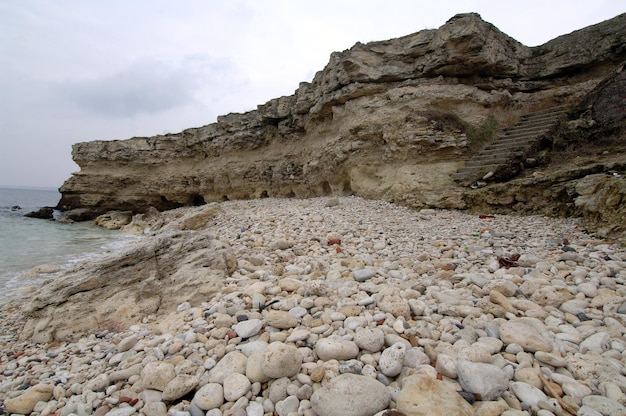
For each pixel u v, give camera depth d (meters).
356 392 2.66
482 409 2.52
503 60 13.48
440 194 11.74
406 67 14.35
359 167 15.25
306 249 7.84
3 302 7.72
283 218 11.98
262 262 6.93
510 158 11.15
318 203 15.64
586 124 11.23
